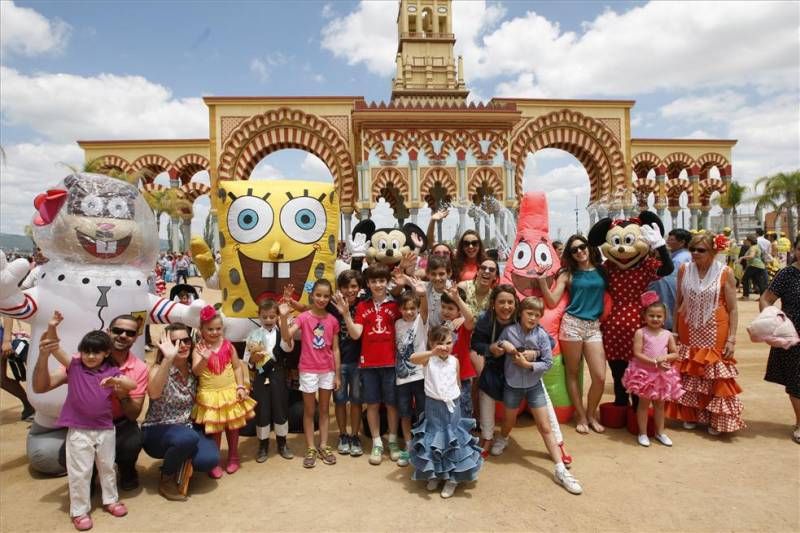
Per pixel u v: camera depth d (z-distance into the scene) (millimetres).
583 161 24531
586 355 5590
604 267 5855
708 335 5340
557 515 3752
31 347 4500
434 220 6887
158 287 13445
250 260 5965
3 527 3744
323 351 4910
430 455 4117
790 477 4352
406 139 19516
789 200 27797
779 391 6895
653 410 5375
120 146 25984
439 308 5164
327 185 6520
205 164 26484
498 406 5914
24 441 5602
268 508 3938
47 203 4461
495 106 19953
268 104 20781
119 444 4141
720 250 5281
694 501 3934
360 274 5684
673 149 27906
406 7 26562
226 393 4527
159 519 3811
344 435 5152
